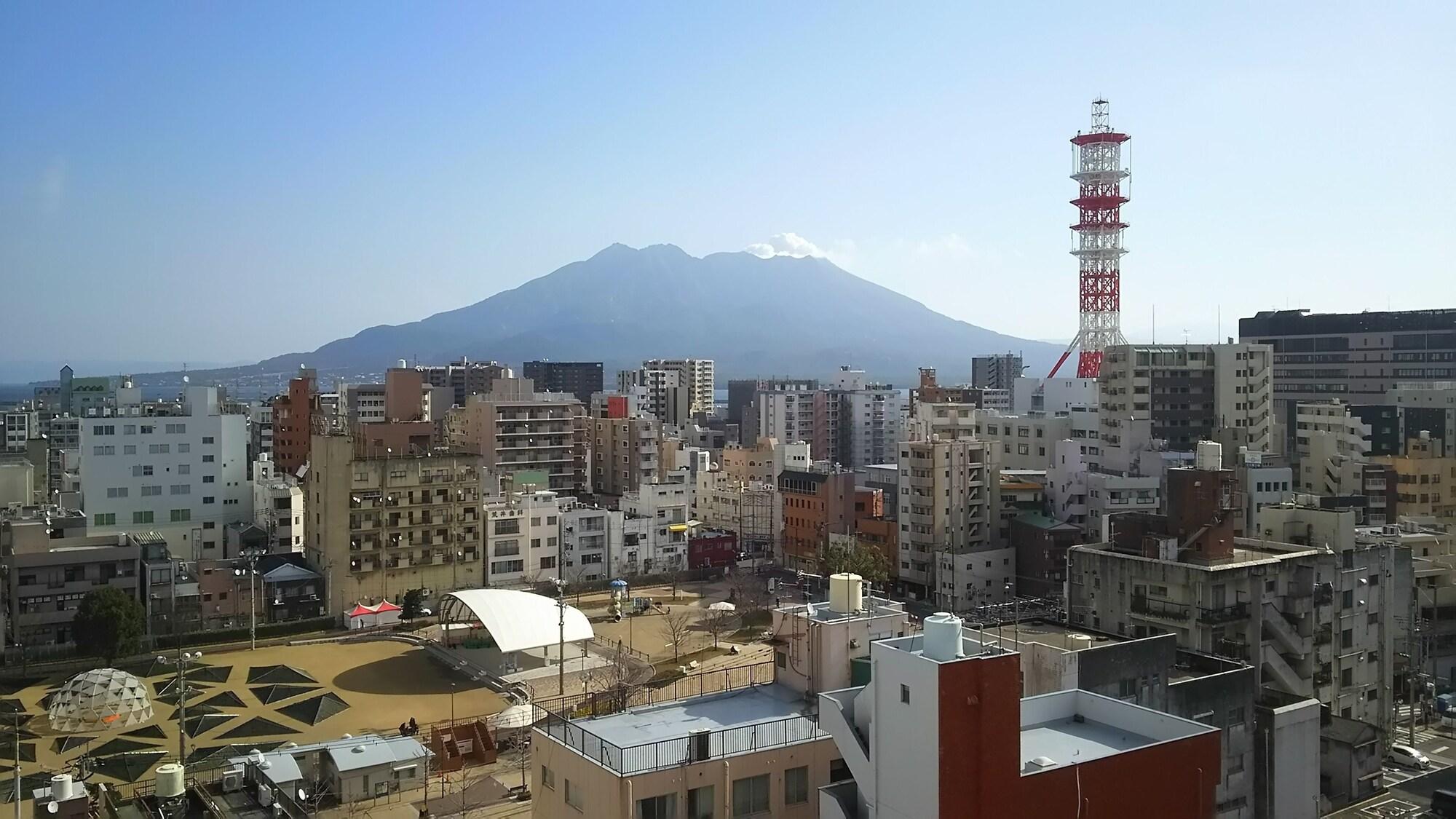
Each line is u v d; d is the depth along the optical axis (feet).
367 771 245.04
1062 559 439.63
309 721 303.07
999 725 111.34
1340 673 275.59
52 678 346.33
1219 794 200.54
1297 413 551.18
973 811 109.70
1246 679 206.28
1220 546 263.29
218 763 253.85
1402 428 540.52
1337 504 406.62
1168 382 574.97
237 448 521.24
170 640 387.34
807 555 537.24
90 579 379.35
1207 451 281.13
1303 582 266.77
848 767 136.26
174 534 501.97
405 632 417.49
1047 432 596.29
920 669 112.88
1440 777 256.73
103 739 283.59
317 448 452.76
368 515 447.83
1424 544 376.48
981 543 479.00
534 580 488.44
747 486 607.78
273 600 424.46
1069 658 187.73
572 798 143.64
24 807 201.36
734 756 139.95
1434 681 337.11
